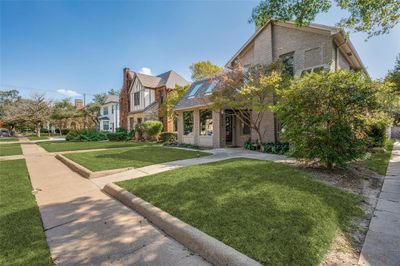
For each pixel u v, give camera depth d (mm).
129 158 8672
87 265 2232
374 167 6289
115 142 18797
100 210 3688
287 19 6766
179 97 17766
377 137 9438
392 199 3914
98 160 8203
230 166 6098
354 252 2326
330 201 3553
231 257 2170
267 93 9461
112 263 2262
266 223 2814
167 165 7156
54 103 31031
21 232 2859
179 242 2676
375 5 6129
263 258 2145
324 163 5848
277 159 7688
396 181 5004
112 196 4422
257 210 3193
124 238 2764
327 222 2861
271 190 4004
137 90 24531
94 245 2604
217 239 2484
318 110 5793
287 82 8859
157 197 3850
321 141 5527
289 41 11289
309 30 10508
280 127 11148
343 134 5336
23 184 5203
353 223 2992
